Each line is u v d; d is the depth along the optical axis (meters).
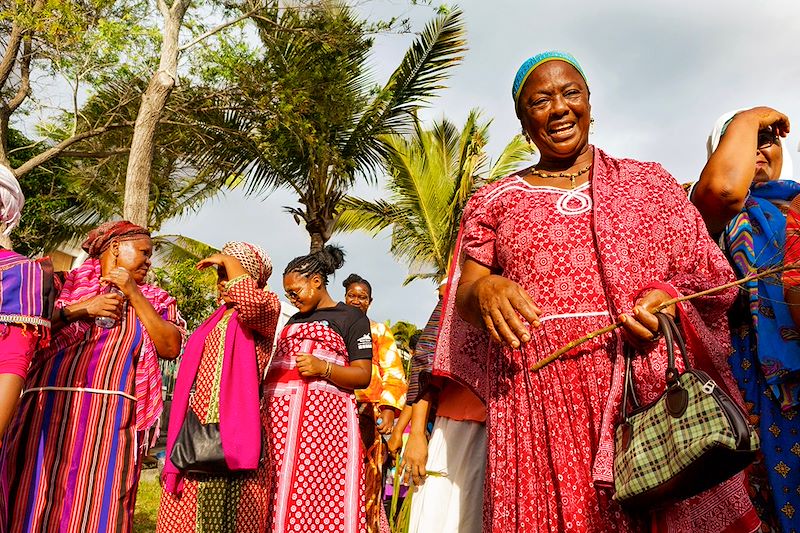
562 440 1.82
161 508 3.67
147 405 3.07
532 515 1.83
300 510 3.41
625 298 1.83
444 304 2.46
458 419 2.97
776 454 2.17
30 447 2.79
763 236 2.30
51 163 16.64
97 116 13.98
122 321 3.05
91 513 2.80
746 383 2.28
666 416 1.61
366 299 5.80
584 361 1.85
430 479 2.96
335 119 15.08
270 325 3.54
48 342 2.32
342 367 3.66
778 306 2.19
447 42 15.83
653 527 1.70
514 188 2.13
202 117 14.65
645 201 1.96
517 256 2.01
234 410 3.31
